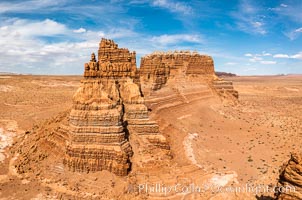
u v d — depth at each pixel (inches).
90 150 1898.4
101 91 2064.5
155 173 1897.1
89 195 1716.3
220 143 2701.8
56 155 2053.4
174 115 3061.0
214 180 1932.8
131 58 2529.5
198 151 2431.1
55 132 2206.0
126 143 1996.8
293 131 3223.4
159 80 3294.8
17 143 2682.1
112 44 2475.4
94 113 1955.0
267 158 2372.0
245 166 2186.3
